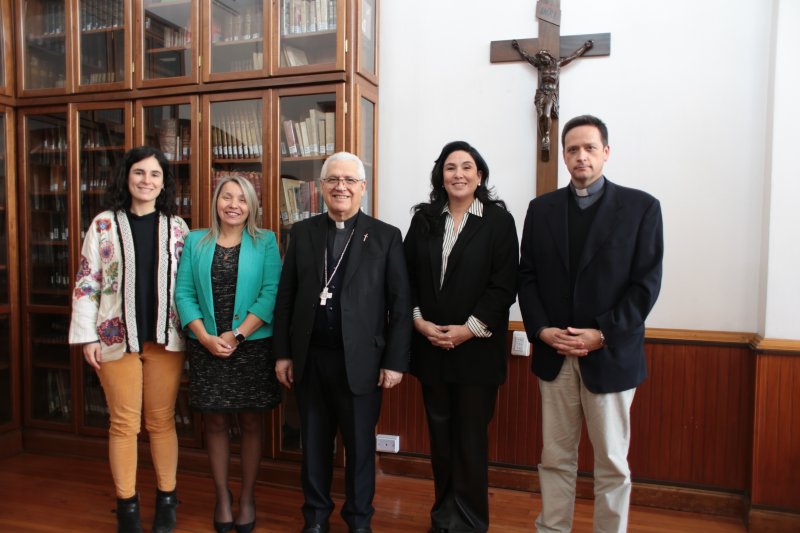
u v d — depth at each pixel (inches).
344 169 82.5
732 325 98.0
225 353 84.0
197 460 113.2
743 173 96.3
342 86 101.3
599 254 73.3
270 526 92.2
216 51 109.3
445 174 83.5
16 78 122.0
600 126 74.8
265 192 107.1
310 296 83.3
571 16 102.8
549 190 103.3
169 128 112.9
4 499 101.5
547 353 78.2
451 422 86.0
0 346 123.8
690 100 98.0
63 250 121.1
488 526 86.7
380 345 83.5
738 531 91.9
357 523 83.6
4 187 122.4
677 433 98.7
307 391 85.3
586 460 103.3
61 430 123.1
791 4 88.9
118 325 86.2
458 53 109.3
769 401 90.7
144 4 112.3
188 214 113.1
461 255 82.4
